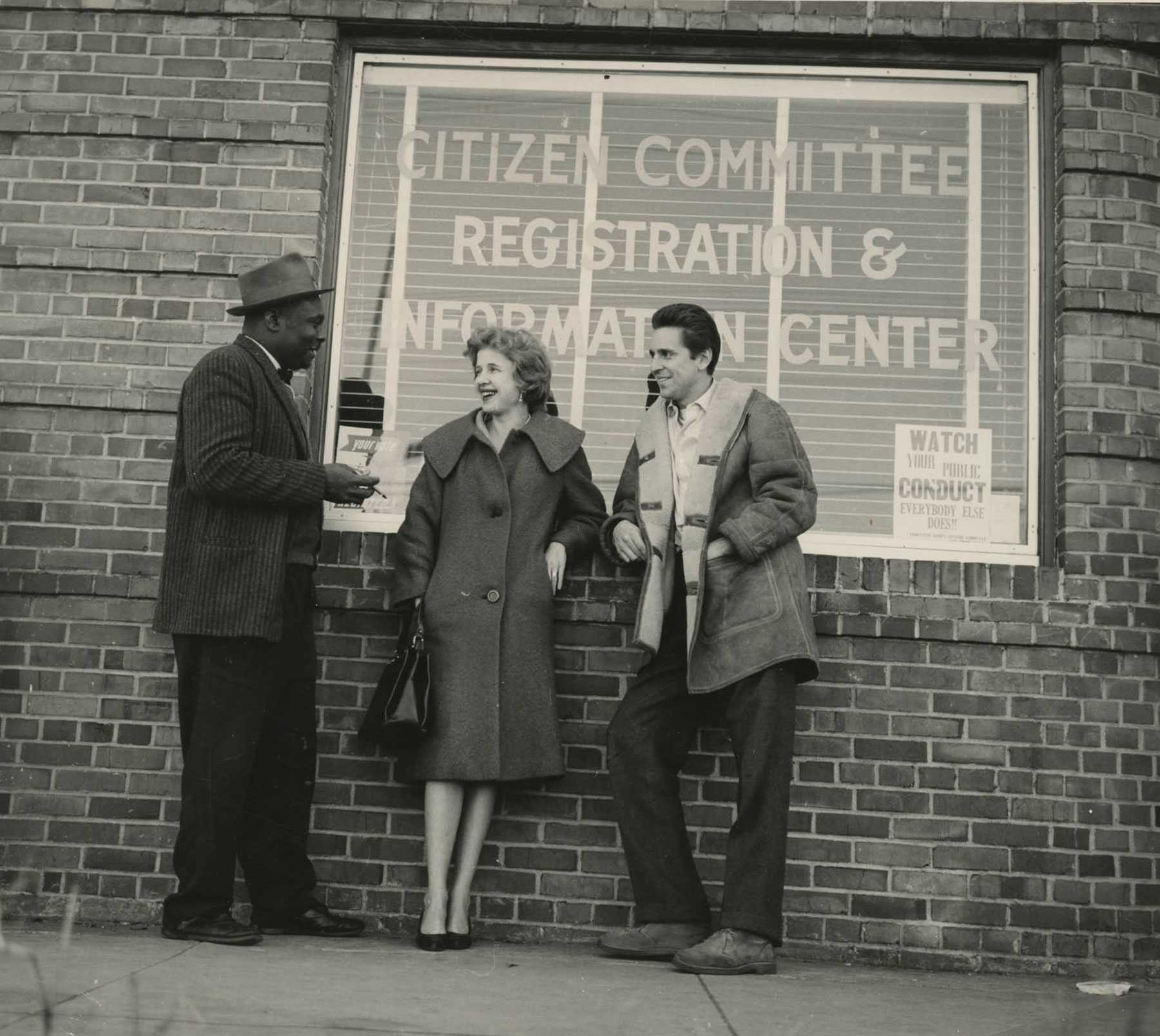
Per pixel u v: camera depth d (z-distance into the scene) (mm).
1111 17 5602
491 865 5117
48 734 5234
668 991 4129
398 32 5809
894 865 5055
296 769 4906
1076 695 5152
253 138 5605
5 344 5477
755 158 5773
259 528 4625
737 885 4500
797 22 5672
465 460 5117
